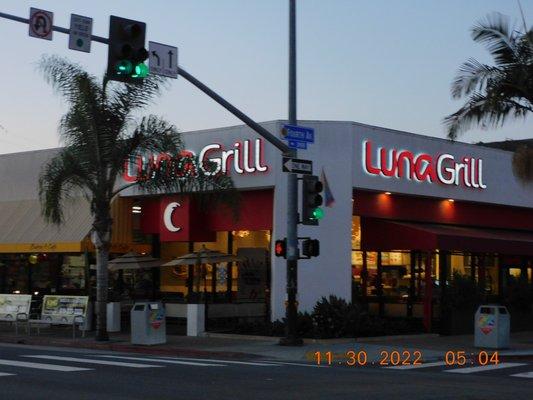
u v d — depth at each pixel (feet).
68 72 75.31
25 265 109.60
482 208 106.83
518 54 80.74
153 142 76.69
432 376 51.19
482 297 94.07
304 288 84.58
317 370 54.03
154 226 97.09
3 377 46.14
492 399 39.32
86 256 97.50
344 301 82.69
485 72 81.25
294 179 71.92
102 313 77.77
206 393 40.04
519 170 85.66
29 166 107.86
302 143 69.46
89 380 45.03
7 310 86.12
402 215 95.55
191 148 91.86
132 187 94.79
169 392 40.29
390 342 78.64
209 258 87.04
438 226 97.76
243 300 94.27
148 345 73.15
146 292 103.19
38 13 47.32
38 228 100.83
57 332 88.53
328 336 78.38
